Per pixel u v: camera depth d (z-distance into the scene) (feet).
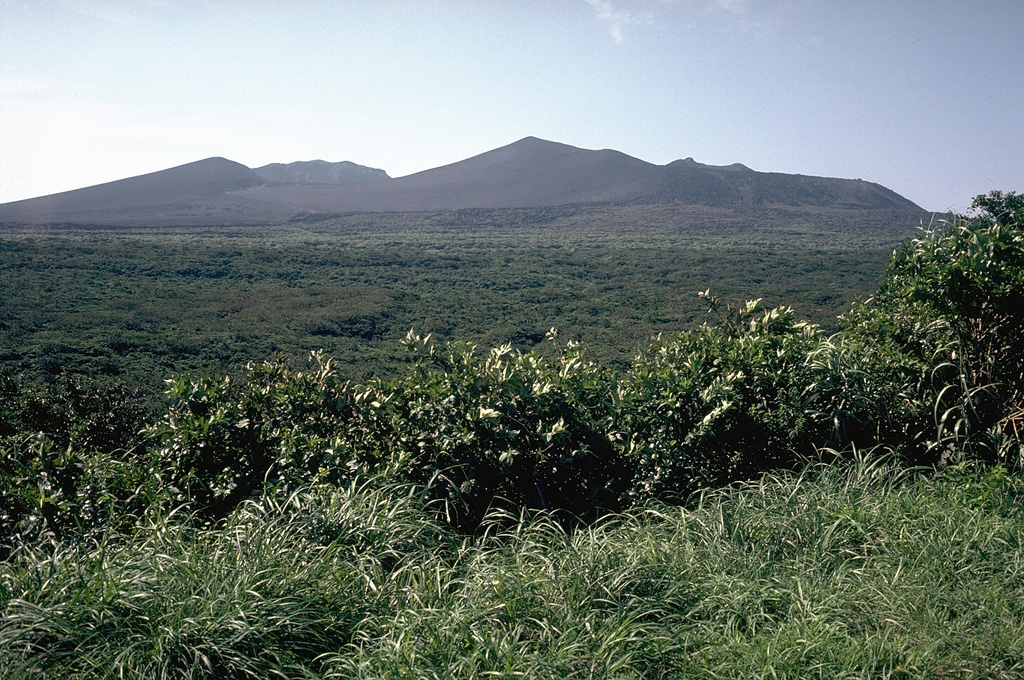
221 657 9.47
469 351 18.39
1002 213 29.12
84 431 24.80
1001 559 11.92
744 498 14.29
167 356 107.45
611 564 11.76
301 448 16.03
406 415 17.28
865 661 9.41
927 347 18.62
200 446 15.99
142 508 14.78
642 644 9.89
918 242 20.24
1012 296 16.85
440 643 9.80
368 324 143.95
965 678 9.29
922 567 11.76
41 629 9.59
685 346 19.99
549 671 9.18
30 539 13.62
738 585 11.34
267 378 18.67
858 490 14.58
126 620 9.84
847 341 20.21
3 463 15.20
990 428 16.40
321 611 10.82
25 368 93.76
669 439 16.57
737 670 9.39
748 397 17.78
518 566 11.98
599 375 19.51
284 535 12.59
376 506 13.60
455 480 16.10
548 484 16.42
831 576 11.66
